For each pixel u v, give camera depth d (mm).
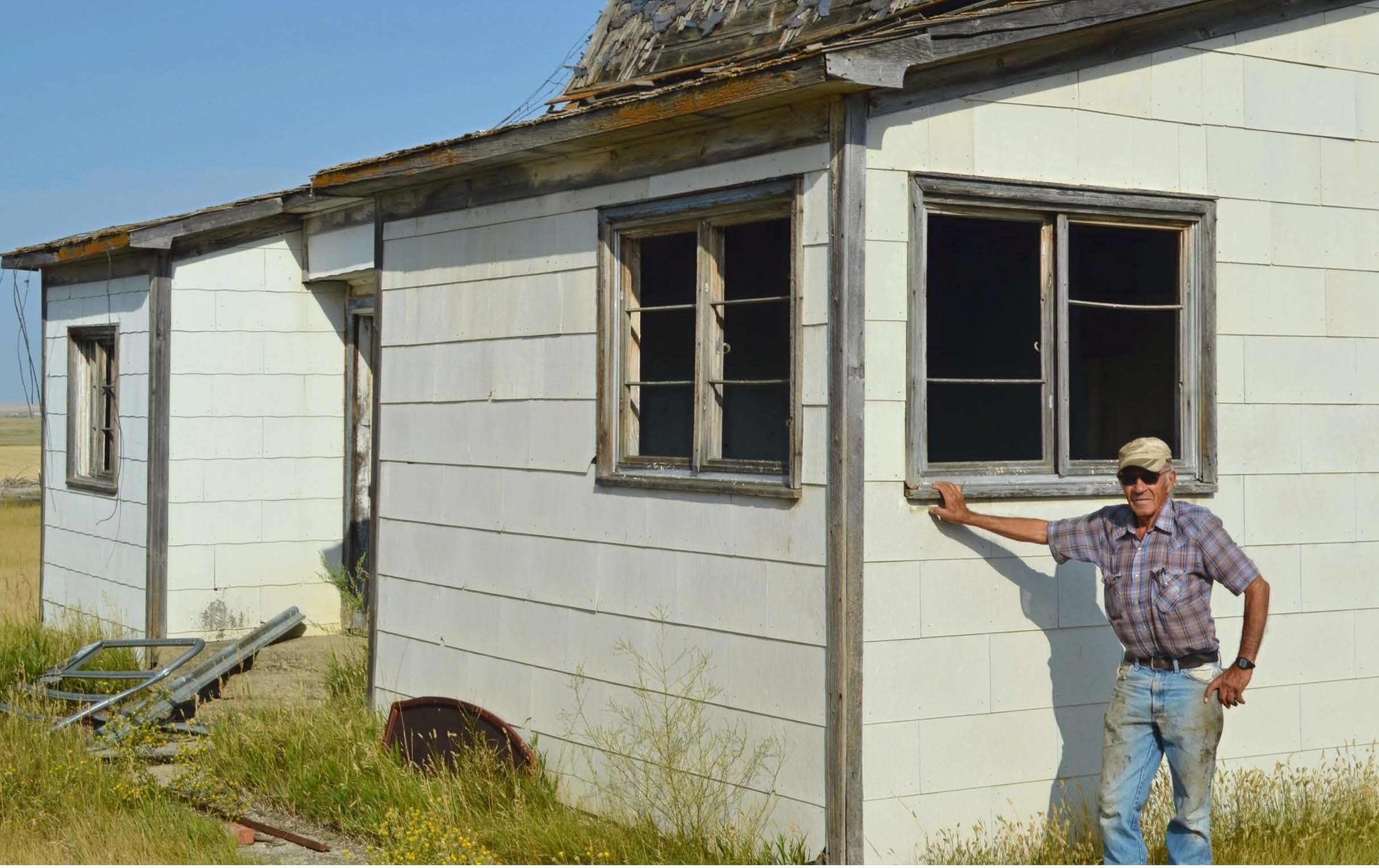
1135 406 8406
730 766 6574
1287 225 7289
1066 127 6648
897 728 6160
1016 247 9430
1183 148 6977
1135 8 6617
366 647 10836
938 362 10297
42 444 14070
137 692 9742
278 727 8633
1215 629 6262
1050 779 6527
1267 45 7250
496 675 8148
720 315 6988
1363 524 7465
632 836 6695
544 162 7914
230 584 11797
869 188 6176
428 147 8180
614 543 7348
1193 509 5848
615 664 7309
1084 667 6648
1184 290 7039
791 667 6309
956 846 6227
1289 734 7207
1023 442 9625
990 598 6418
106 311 12617
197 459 11695
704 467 6902
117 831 6949
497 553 8180
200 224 11305
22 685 9453
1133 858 5879
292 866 6797
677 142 7020
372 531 9305
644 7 11055
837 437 6098
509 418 8148
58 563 13586
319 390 12180
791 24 9234
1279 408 7242
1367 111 7559
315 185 9117
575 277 7695
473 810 7312
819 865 6082
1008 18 6273
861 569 6082
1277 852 6406
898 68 5957
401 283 9141
